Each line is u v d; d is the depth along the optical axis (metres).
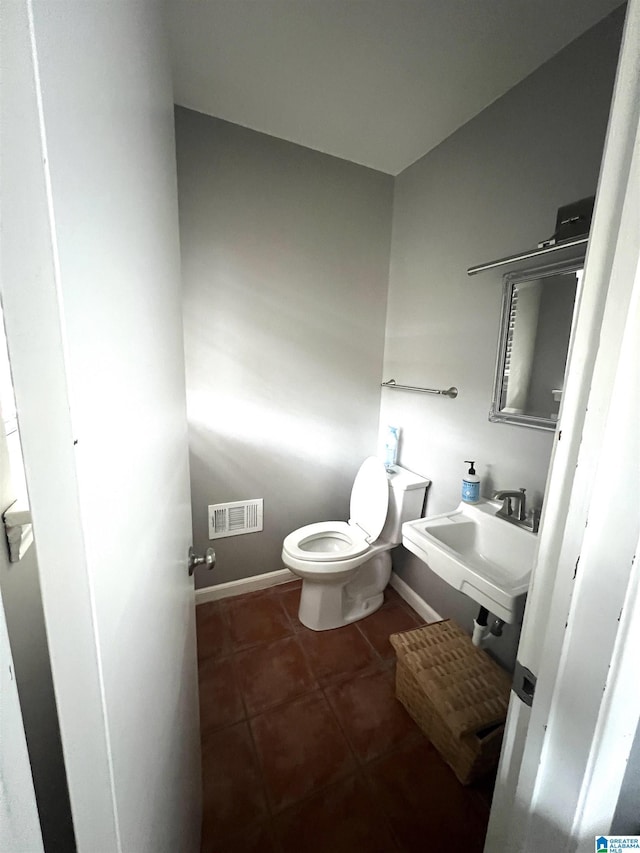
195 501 1.82
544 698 0.45
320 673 1.50
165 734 0.58
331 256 1.88
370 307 2.03
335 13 1.08
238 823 1.01
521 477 1.32
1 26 0.20
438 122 1.51
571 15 1.03
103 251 0.34
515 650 1.33
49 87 0.24
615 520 0.37
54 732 0.46
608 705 0.39
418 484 1.78
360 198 1.89
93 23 0.32
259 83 1.37
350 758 1.18
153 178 0.57
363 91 1.38
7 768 0.24
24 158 0.22
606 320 0.36
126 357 0.41
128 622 0.40
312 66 1.28
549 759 0.45
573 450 0.41
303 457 2.02
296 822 1.01
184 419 0.90
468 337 1.52
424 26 1.10
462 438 1.58
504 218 1.34
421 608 1.86
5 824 0.24
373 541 1.75
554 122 1.15
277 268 1.78
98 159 0.33
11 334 0.24
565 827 0.43
